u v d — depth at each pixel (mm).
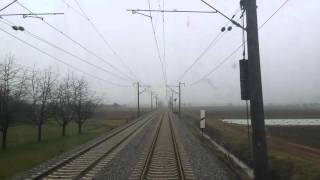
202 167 23125
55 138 46281
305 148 35375
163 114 126125
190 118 91688
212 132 50312
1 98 34969
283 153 28047
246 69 16906
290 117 112625
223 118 104750
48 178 19812
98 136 48062
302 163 22609
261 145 15719
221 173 21203
